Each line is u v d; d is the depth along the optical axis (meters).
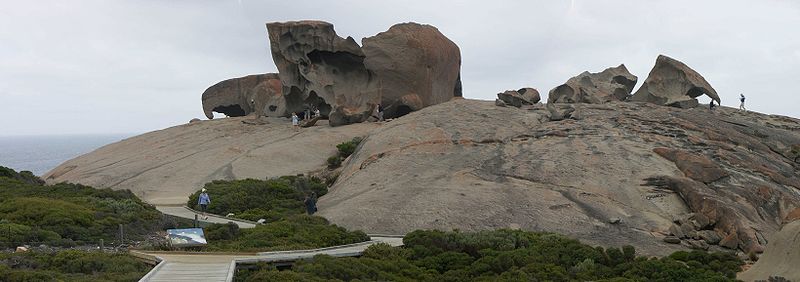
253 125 66.00
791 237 23.08
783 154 48.69
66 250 22.17
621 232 33.72
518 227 33.97
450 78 76.00
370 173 44.22
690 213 35.94
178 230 24.94
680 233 33.53
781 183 41.09
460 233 28.86
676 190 37.94
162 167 53.12
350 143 53.91
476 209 36.03
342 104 63.22
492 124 52.66
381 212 35.94
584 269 24.50
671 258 26.70
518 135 49.22
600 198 37.72
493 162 43.84
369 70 64.75
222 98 79.31
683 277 23.14
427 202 37.03
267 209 38.31
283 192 41.50
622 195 38.19
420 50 68.25
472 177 41.38
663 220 35.44
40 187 36.72
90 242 25.42
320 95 63.44
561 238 28.84
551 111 54.62
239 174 50.09
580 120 52.94
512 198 37.59
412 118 56.03
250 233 28.08
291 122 66.19
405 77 67.38
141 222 29.27
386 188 40.62
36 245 23.91
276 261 21.95
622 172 40.75
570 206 36.50
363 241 29.28
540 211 35.91
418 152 46.78
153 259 21.56
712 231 34.12
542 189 38.97
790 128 60.00
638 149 44.31
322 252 24.48
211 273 19.20
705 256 27.22
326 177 48.69
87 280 17.88
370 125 61.88
